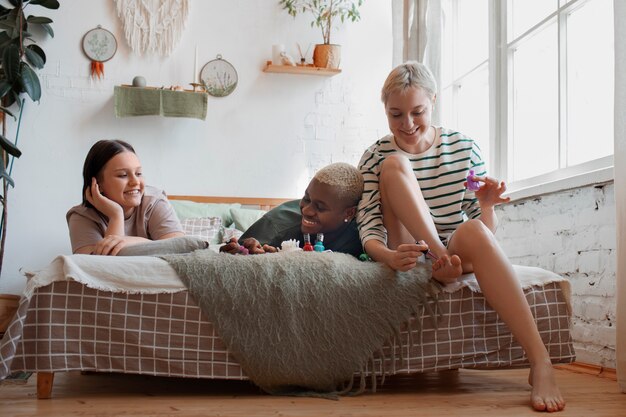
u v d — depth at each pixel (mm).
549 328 1982
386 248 1942
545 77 3205
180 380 2189
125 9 4488
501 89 3488
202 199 4469
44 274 1790
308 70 4590
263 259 1873
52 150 4387
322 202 2107
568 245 2762
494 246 1833
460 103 4293
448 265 1830
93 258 1823
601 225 2521
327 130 4734
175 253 1996
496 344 1968
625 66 2025
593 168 2650
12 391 1985
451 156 2211
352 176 2123
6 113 4199
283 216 2283
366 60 4820
